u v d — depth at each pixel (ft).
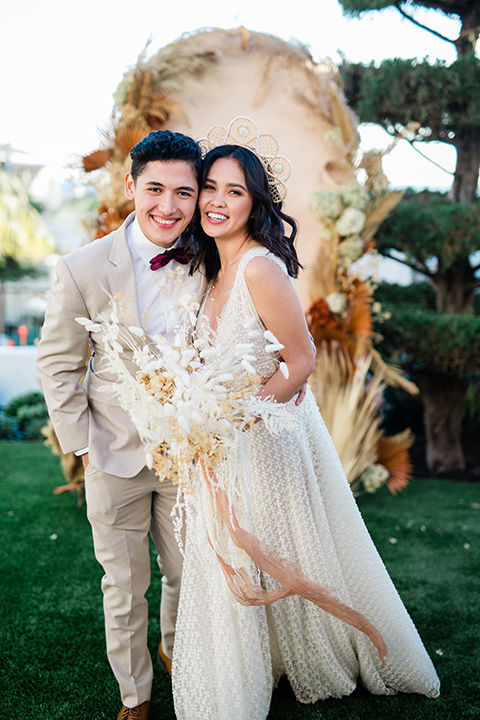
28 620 8.87
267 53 13.01
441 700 6.84
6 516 13.48
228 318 6.14
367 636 6.67
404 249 17.61
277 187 6.66
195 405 5.06
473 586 10.00
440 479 18.20
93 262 6.24
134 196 6.52
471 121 16.94
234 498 6.00
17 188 41.34
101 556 6.47
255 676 6.12
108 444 6.40
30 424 22.61
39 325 48.14
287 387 5.99
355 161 13.83
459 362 16.81
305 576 6.52
